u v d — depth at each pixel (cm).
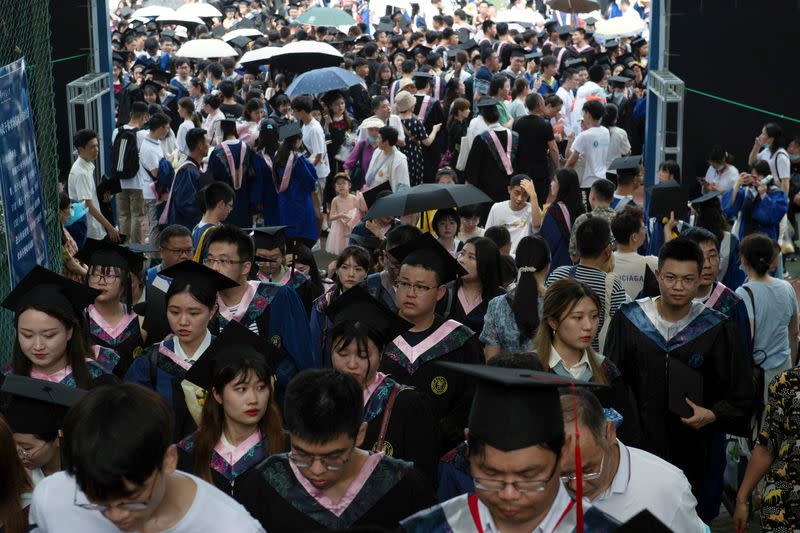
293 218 2295
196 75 3678
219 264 1027
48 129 1365
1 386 756
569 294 845
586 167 2417
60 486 542
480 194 1416
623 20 4247
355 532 390
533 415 480
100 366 923
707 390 986
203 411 745
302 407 588
